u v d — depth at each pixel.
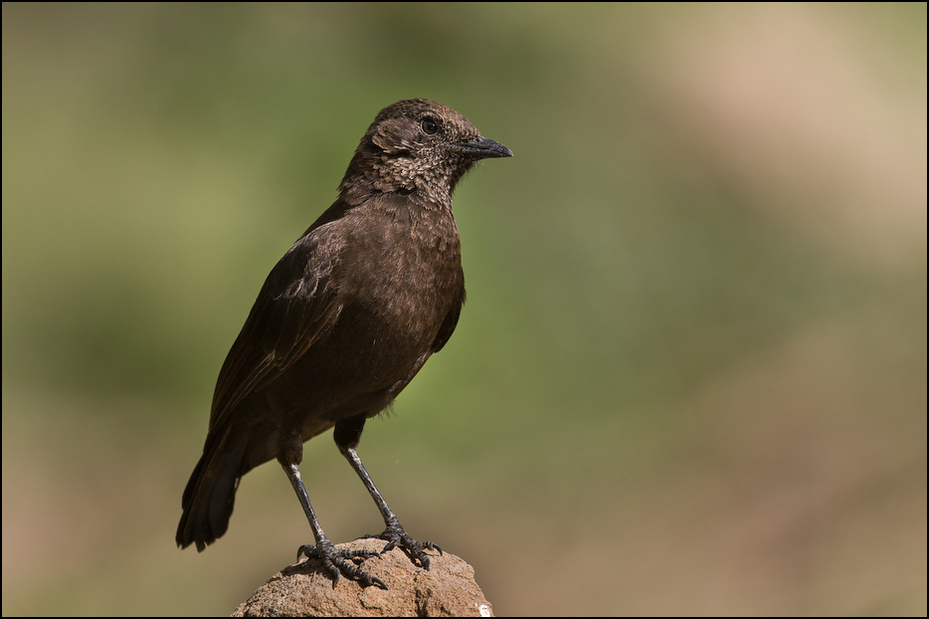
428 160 7.93
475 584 6.97
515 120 17.31
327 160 14.97
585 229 16.77
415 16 17.45
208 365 14.87
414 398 13.54
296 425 7.68
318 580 6.97
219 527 8.22
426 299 7.55
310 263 7.38
